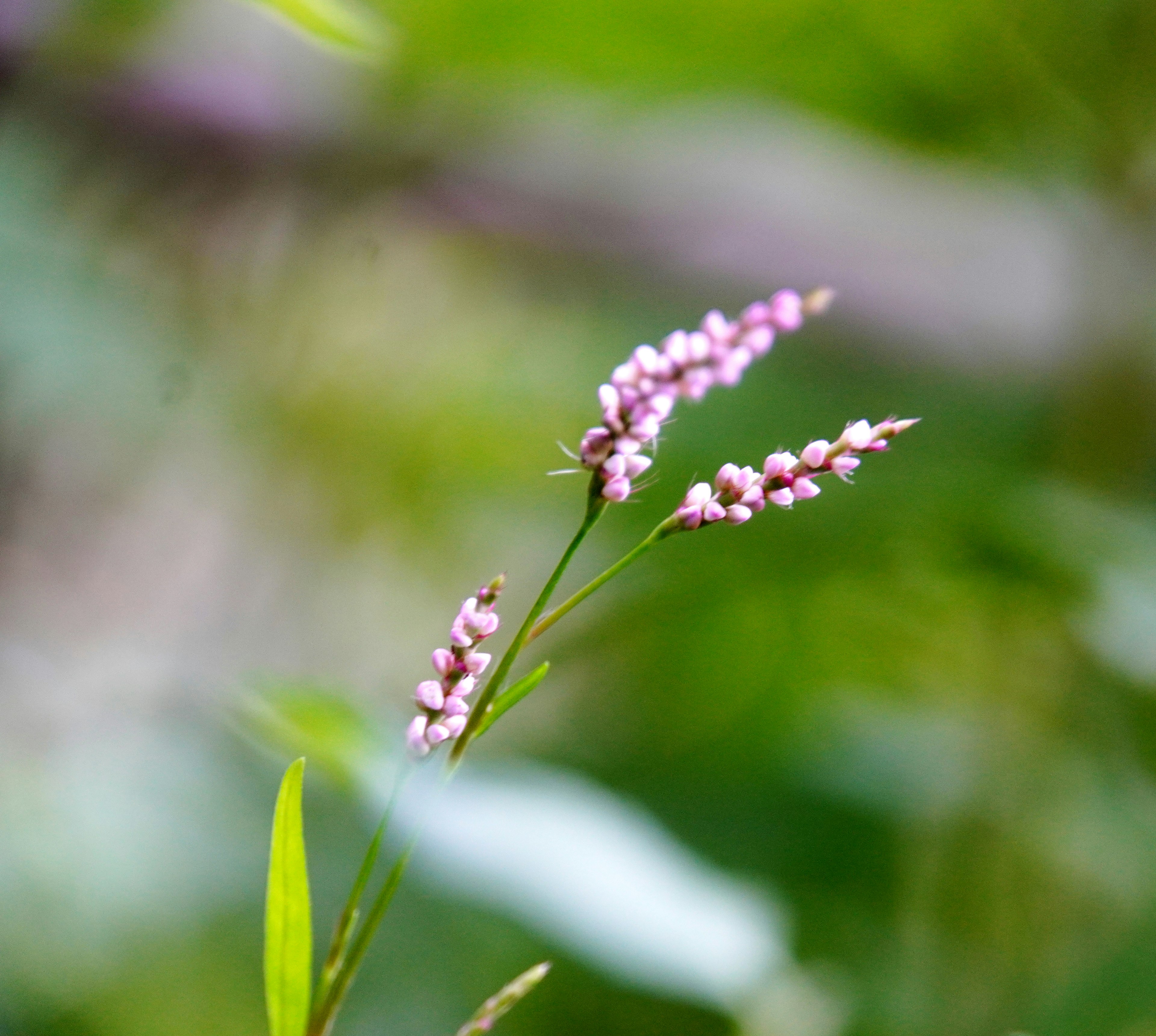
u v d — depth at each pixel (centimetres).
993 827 117
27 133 106
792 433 128
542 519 161
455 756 52
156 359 119
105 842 127
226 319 121
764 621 137
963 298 127
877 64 108
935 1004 112
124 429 121
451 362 136
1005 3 101
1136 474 112
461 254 125
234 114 108
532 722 154
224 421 126
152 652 138
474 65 106
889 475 121
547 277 129
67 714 133
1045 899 114
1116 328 111
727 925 75
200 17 106
